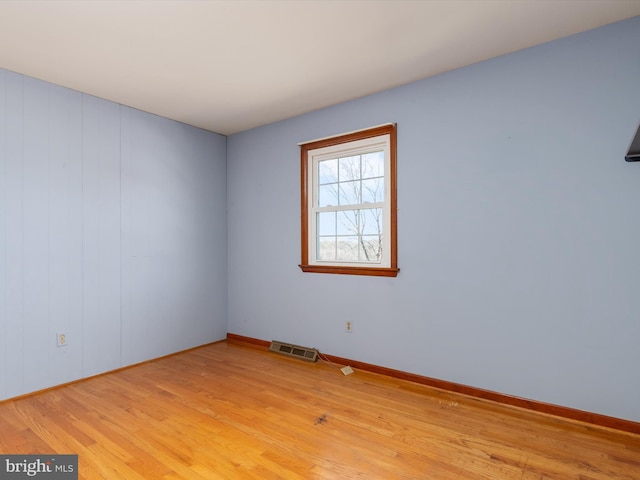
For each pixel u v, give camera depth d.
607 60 2.24
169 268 3.82
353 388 2.89
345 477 1.78
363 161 3.39
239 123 4.04
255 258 4.18
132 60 2.61
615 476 1.78
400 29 2.25
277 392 2.82
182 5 1.99
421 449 2.02
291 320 3.85
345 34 2.30
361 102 3.32
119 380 3.09
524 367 2.52
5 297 2.67
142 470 1.84
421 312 2.97
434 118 2.90
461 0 1.97
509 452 1.99
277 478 1.78
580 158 2.32
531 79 2.49
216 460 1.92
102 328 3.25
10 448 2.03
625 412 2.19
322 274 3.59
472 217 2.73
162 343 3.74
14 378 2.71
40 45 2.39
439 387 2.87
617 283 2.21
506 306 2.59
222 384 2.99
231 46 2.43
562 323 2.38
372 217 3.34
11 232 2.71
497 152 2.62
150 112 3.65
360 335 3.33
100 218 3.25
